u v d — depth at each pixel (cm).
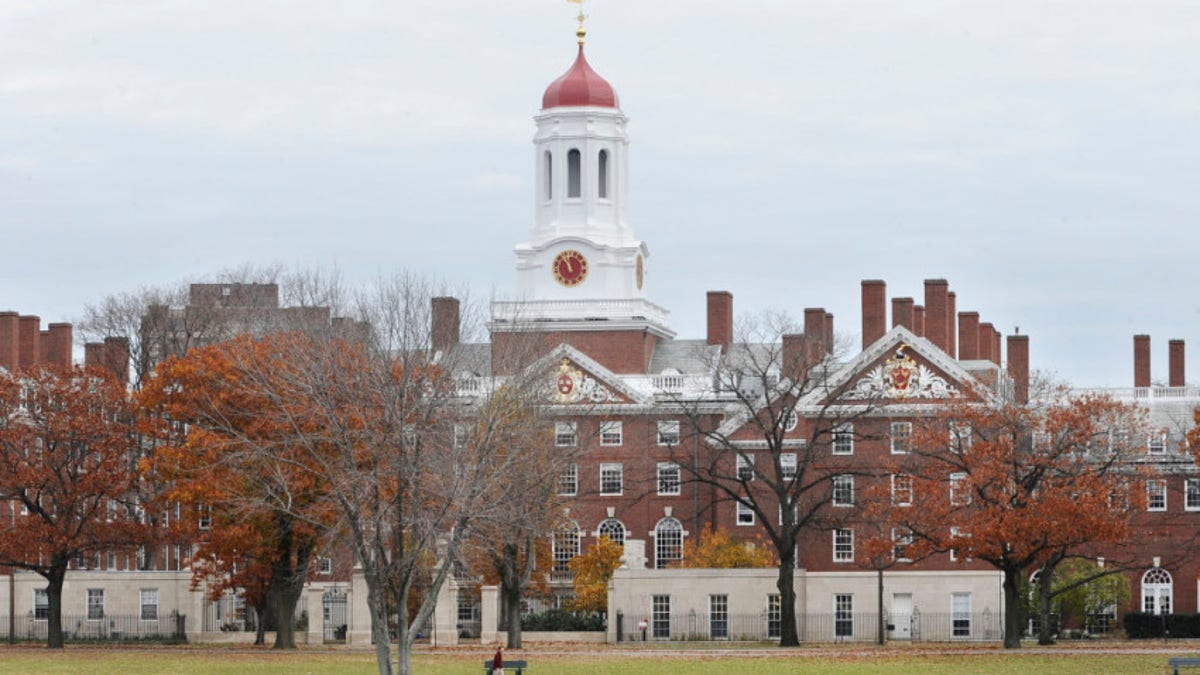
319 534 11850
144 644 13462
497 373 13388
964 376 14975
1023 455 12494
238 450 11862
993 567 14750
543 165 19175
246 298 16650
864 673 10350
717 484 13812
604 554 15462
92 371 13288
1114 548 15075
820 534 15162
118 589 14475
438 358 12769
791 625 13312
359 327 11688
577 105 19088
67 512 12925
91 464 13138
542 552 14600
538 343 15100
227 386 11938
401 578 9325
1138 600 15475
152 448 13412
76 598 14475
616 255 18938
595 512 16688
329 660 11281
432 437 10050
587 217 19000
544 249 18925
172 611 14475
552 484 13000
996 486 12319
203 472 11912
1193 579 15400
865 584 14825
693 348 18938
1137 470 13212
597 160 19062
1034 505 12162
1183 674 10319
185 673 10381
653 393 16875
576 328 18425
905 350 15112
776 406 15575
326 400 10019
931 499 12388
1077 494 12294
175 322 16462
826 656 11662
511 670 10281
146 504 12925
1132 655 11556
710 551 15400
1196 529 15388
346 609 15050
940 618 14788
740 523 16350
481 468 9731
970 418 12619
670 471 16638
